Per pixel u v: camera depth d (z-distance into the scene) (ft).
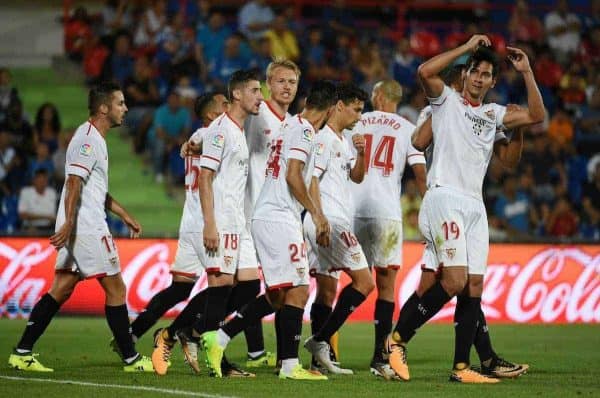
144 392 92.84
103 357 123.95
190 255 116.78
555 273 187.32
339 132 113.70
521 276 185.98
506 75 255.50
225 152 105.40
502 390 97.50
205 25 244.01
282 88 113.80
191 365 107.76
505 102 253.03
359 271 111.96
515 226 219.82
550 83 258.78
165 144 229.86
